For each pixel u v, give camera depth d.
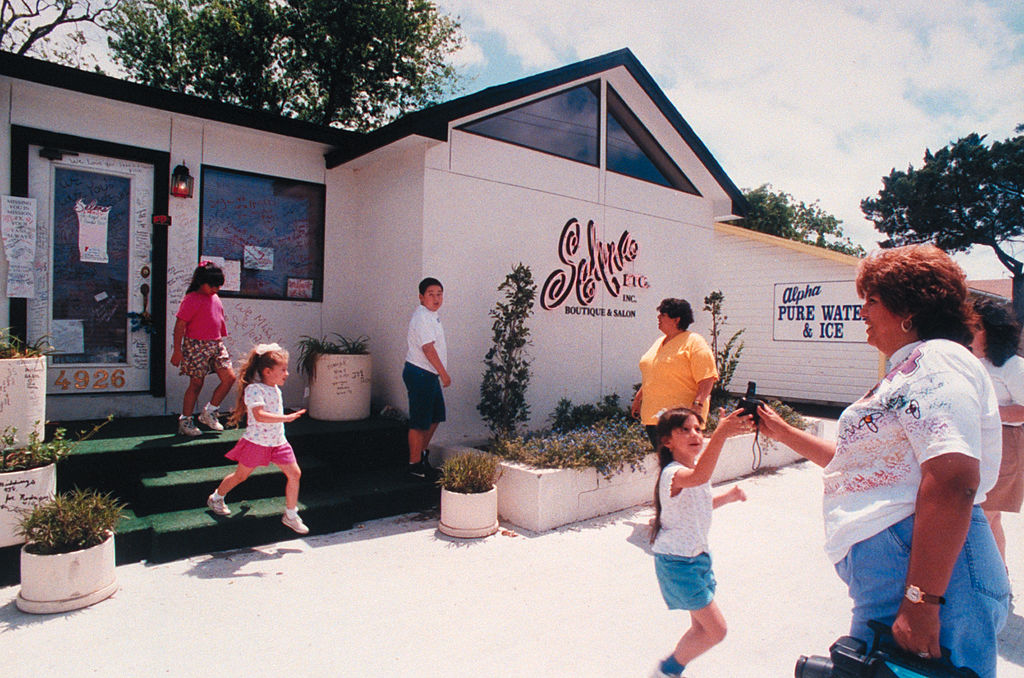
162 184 6.07
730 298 15.99
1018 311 27.86
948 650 1.59
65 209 5.69
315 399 6.41
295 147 6.91
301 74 17.14
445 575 4.14
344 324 7.30
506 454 5.76
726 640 3.43
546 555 4.55
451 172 6.47
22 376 4.12
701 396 4.78
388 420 6.45
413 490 5.50
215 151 6.39
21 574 3.50
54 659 2.99
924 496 1.56
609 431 6.13
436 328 5.64
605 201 8.03
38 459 3.90
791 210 34.91
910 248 1.89
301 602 3.68
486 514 4.91
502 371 6.56
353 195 7.34
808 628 3.58
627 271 8.32
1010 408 3.54
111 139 5.80
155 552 4.20
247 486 4.95
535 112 7.29
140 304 6.07
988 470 1.70
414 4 17.36
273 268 6.82
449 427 6.53
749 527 5.40
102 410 5.85
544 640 3.32
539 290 7.30
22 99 5.38
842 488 1.88
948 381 1.63
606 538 4.95
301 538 4.76
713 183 9.21
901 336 1.87
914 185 28.41
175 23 16.28
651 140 8.76
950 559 1.51
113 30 16.38
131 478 4.85
